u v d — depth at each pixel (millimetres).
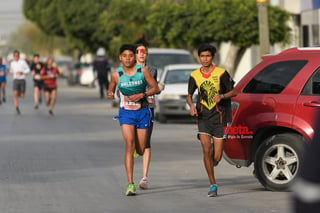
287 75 22344
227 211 19125
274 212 18969
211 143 21906
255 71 23047
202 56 21375
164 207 19750
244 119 22828
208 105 21438
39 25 166750
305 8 63844
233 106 23062
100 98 80250
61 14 134625
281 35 59719
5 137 38125
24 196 21312
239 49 61906
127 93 21766
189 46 66750
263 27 43656
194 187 23266
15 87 55812
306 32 64500
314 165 11539
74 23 132875
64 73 169500
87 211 19141
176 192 22250
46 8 161000
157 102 48031
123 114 21844
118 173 25969
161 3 63969
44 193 21828
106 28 91000
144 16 87312
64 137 38312
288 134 21875
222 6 60062
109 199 20938
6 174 25516
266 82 22688
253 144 22797
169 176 25547
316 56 22109
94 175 25469
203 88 21406
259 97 22578
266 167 22203
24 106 64875
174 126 45844
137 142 22172
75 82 121312
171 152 32531
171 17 62438
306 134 21484
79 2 132250
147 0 89438
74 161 29000
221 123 21484
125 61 21578
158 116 48375
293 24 69250
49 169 26781
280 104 22094
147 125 22031
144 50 23750
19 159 29438
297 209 11555
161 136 39594
